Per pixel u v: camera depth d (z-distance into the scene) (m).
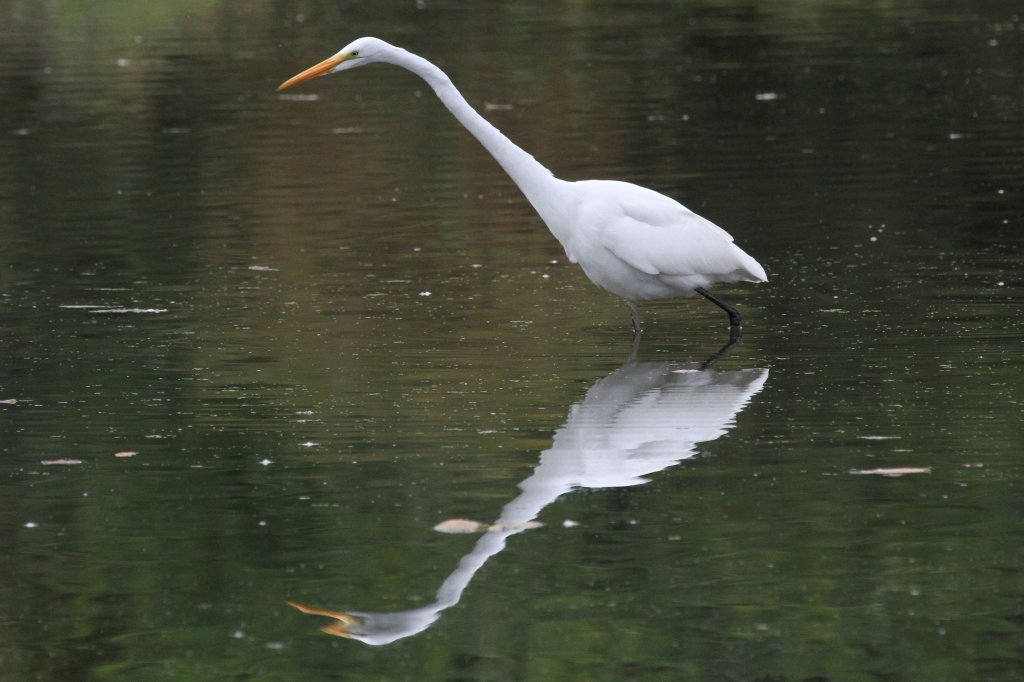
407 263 16.34
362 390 11.59
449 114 25.73
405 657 7.19
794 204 18.52
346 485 9.45
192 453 10.15
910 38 31.70
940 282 14.57
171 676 7.07
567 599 7.73
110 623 7.65
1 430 10.75
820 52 30.48
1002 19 33.69
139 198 20.03
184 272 16.09
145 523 8.92
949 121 23.50
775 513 8.76
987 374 11.44
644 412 10.84
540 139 23.39
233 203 19.61
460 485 9.40
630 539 8.46
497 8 38.03
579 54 31.23
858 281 14.79
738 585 7.83
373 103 26.88
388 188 20.39
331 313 14.24
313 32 34.91
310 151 22.97
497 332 13.42
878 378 11.48
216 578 8.13
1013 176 19.47
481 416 10.85
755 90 26.88
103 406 11.31
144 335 13.52
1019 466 9.36
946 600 7.58
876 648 7.10
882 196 18.70
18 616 7.74
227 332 13.57
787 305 14.05
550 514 8.87
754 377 11.73
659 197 13.23
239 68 30.56
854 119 24.02
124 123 25.42
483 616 7.57
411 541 8.53
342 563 8.27
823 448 9.86
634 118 24.77
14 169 22.08
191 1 39.91
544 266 16.09
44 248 17.34
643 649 7.13
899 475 9.29
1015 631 7.23
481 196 19.77
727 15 36.12
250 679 7.02
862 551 8.18
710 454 9.84
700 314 13.99
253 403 11.30
